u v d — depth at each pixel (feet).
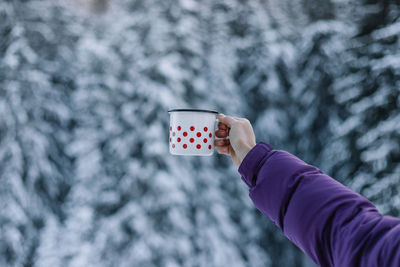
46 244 34.40
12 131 36.14
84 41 47.03
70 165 40.78
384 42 32.30
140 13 40.37
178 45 37.17
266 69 44.68
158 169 32.42
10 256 33.68
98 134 37.35
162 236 30.89
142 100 34.37
